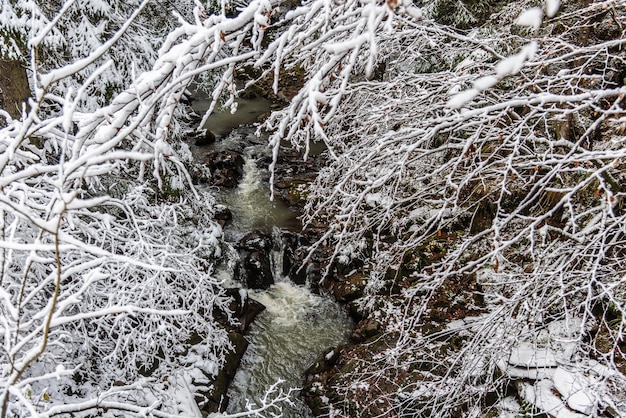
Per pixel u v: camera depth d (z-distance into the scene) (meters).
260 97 16.53
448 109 3.80
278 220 11.06
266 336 8.67
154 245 5.24
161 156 2.94
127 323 5.41
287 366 8.16
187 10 9.11
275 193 11.96
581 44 5.63
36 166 2.82
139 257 5.20
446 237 8.82
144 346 5.89
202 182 12.02
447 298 8.02
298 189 12.01
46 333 2.43
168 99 2.60
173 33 2.53
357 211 5.04
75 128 6.45
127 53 7.42
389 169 4.35
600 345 5.33
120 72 7.35
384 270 5.86
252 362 8.15
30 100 2.56
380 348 7.86
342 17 2.44
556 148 5.73
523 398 5.43
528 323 4.39
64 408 3.54
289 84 16.73
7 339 2.94
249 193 11.92
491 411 5.68
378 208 5.81
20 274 4.56
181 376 6.63
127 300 5.08
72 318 2.84
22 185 3.48
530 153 4.37
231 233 10.50
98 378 5.80
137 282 5.26
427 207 8.90
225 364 7.75
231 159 12.67
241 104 16.08
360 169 4.35
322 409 7.29
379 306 8.62
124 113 2.53
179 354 7.43
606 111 3.23
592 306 4.57
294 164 13.06
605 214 3.68
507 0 9.59
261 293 9.60
